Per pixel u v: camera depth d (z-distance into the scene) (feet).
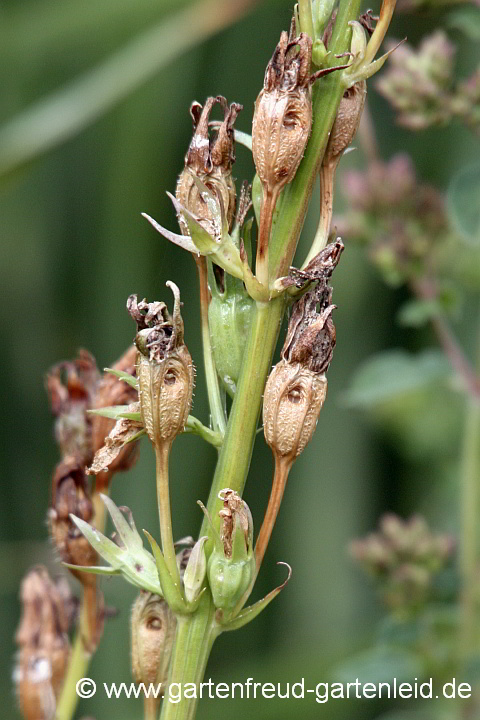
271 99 0.95
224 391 1.00
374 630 1.57
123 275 1.62
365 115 1.30
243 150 1.60
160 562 0.97
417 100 1.24
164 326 0.97
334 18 0.97
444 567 1.35
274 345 0.98
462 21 1.21
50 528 1.06
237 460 0.98
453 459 1.60
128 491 1.50
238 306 0.99
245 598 0.97
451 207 1.19
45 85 1.63
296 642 1.64
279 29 1.65
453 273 1.35
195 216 0.98
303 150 0.96
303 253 1.59
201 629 0.98
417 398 1.59
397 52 1.24
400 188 1.29
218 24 1.35
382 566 1.28
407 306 1.29
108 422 1.05
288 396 0.97
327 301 0.97
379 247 1.28
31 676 1.06
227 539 0.97
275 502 0.97
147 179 1.64
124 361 1.06
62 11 1.57
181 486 1.52
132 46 1.35
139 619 1.01
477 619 1.27
